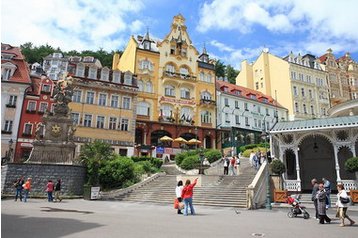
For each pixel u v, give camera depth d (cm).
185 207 1466
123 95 4656
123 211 1617
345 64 7456
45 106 4344
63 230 925
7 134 4019
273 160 2383
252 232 955
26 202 2122
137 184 2698
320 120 2492
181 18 5744
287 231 988
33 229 928
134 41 5219
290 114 6322
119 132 4484
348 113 3166
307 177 2986
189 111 5319
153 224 1102
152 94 5044
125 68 5488
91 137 4262
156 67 5203
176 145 4962
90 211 1586
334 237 880
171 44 5456
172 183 2603
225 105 5666
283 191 2088
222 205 1995
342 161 2842
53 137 2984
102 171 2783
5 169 2652
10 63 4309
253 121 5922
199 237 845
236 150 4666
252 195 1867
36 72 5300
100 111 4425
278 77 6738
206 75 5669
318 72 6906
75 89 4328
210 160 3691
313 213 1573
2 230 893
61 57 7088
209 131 5341
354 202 1933
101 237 816
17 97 4203
